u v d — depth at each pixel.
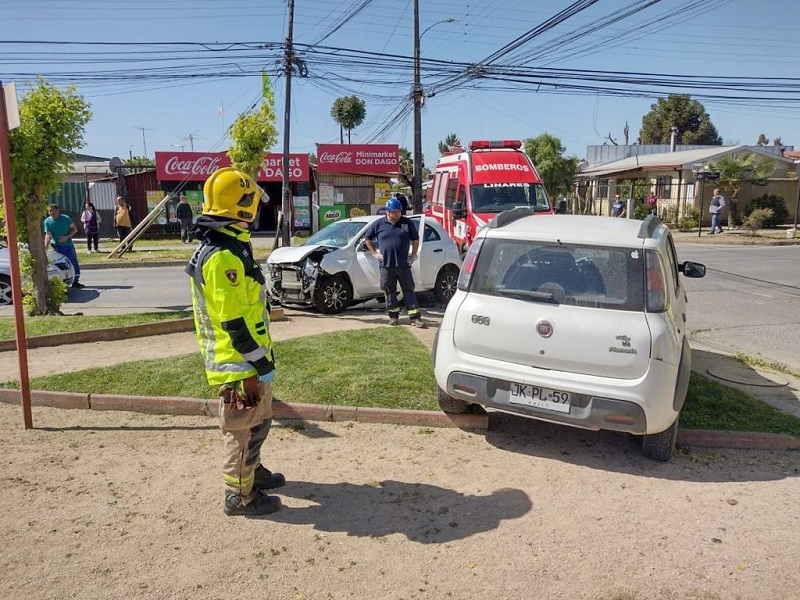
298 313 10.03
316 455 4.75
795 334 9.27
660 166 31.59
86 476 4.36
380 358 6.78
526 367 4.59
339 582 3.25
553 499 4.14
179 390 5.80
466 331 4.82
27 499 4.03
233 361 3.55
